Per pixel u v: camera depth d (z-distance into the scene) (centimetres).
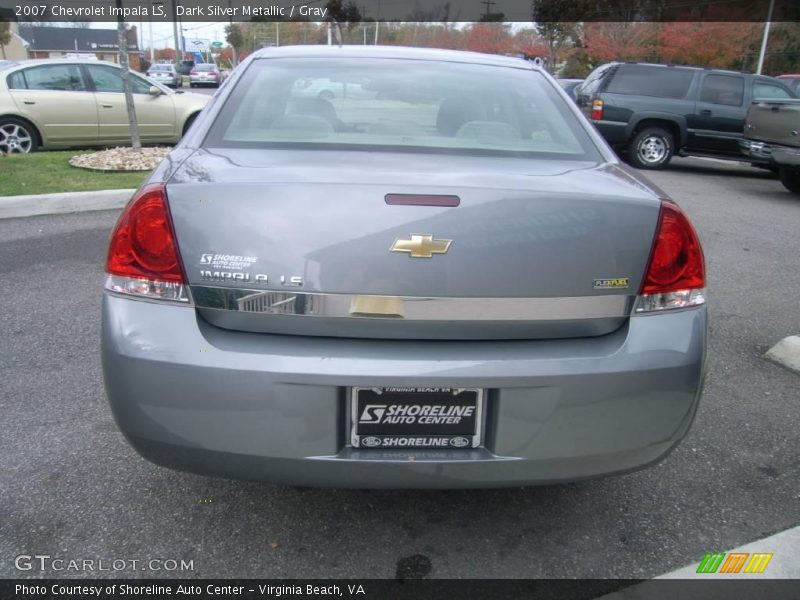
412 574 223
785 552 237
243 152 227
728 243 679
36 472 266
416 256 189
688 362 206
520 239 194
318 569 224
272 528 242
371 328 194
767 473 284
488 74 296
